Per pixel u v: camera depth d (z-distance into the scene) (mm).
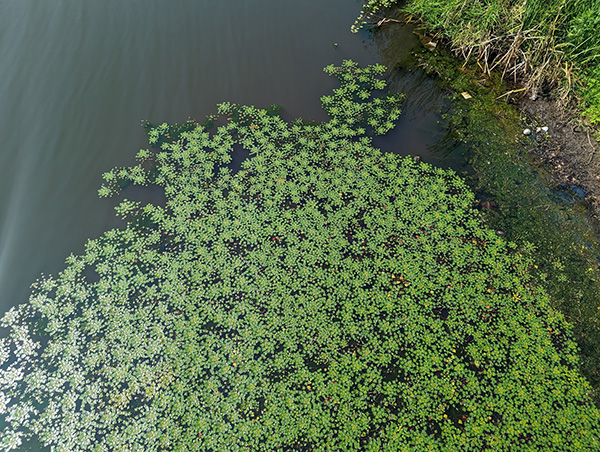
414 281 2490
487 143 3010
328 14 3797
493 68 3375
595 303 2416
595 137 2893
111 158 2961
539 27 3082
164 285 2471
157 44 3525
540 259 2559
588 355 2279
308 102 3270
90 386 2201
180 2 3795
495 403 2164
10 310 2406
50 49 3443
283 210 2742
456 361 2264
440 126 3131
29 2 3684
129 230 2662
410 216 2721
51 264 2545
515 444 2078
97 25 3602
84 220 2705
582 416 2135
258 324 2352
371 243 2621
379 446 2066
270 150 3016
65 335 2328
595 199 2725
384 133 3111
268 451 2055
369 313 2391
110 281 2486
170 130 3102
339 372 2227
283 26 3697
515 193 2797
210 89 3316
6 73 3303
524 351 2289
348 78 3398
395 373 2229
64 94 3227
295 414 2127
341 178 2883
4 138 3018
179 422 2115
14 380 2221
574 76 3016
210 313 2383
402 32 3697
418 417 2127
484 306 2420
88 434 2098
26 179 2863
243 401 2156
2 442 2082
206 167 2932
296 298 2430
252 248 2600
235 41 3576
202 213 2732
